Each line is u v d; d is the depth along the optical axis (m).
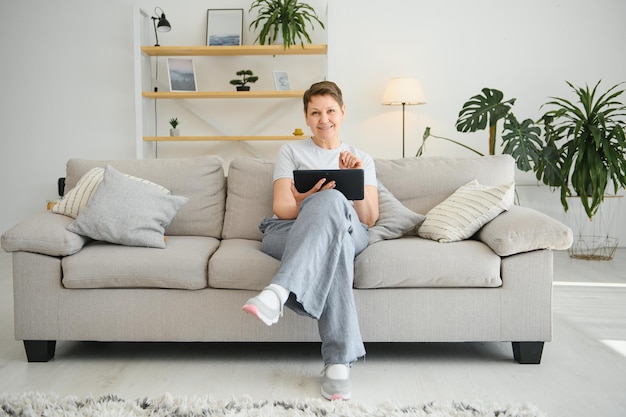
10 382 1.95
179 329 2.13
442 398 1.83
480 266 2.07
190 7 4.92
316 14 4.92
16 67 4.93
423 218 2.44
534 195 4.95
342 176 2.06
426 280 2.07
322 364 2.14
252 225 2.55
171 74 4.66
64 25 4.91
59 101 4.96
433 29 4.91
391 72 4.95
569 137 4.91
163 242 2.23
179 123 4.99
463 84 4.94
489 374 2.04
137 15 4.54
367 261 2.08
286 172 2.33
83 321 2.13
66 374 2.03
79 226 2.18
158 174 2.62
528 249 2.08
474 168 2.64
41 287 2.13
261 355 2.24
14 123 4.98
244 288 2.11
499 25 4.90
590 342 2.42
